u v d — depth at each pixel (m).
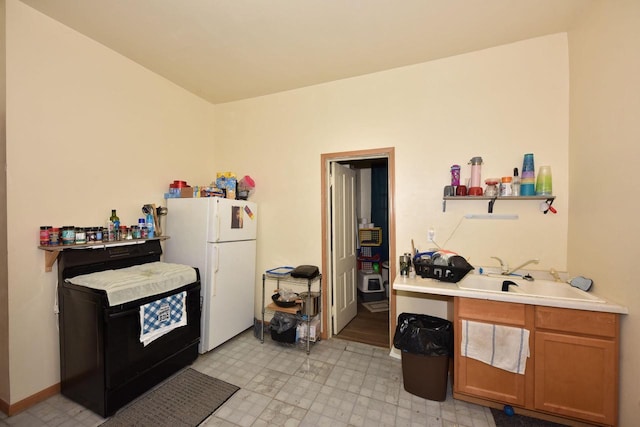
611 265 1.65
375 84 2.73
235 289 2.85
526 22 2.01
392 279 2.64
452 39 2.22
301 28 2.08
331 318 3.05
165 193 2.85
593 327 1.61
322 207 2.96
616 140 1.61
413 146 2.59
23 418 1.77
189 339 2.37
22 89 1.84
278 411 1.86
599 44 1.76
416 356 2.00
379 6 1.85
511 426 1.72
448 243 2.46
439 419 1.78
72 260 2.01
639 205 1.44
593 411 1.62
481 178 2.36
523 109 2.25
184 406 1.89
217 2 1.81
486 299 1.81
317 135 2.98
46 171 1.95
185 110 3.11
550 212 2.18
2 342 1.82
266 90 3.13
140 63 2.58
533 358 1.73
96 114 2.25
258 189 3.27
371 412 1.85
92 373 1.81
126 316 1.86
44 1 1.80
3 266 1.79
